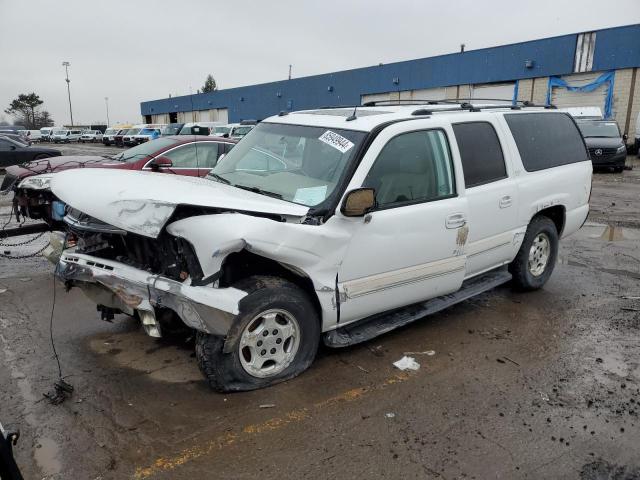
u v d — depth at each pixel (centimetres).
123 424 325
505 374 396
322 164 398
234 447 304
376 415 339
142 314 357
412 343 447
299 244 346
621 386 381
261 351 362
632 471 291
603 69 2591
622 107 2570
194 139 900
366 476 282
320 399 355
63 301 538
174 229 334
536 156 540
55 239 471
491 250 488
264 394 360
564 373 399
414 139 416
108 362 405
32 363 402
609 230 923
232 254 355
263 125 490
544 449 308
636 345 450
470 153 461
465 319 503
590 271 668
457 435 319
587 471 290
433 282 434
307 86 4250
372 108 489
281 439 312
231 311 328
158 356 416
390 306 415
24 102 10244
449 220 429
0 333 457
